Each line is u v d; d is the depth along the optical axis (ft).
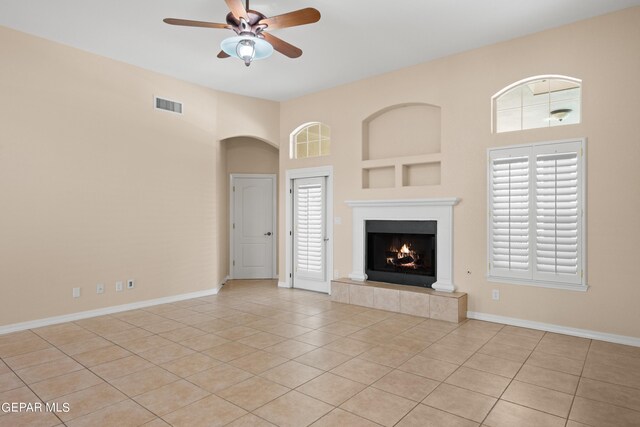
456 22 13.24
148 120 17.57
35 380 9.86
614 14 12.55
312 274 20.83
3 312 13.53
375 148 18.81
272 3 11.96
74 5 12.07
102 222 16.05
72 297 15.19
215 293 20.33
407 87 17.21
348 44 14.90
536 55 14.01
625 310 12.39
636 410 8.36
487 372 10.32
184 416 8.12
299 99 21.44
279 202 22.43
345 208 19.39
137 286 17.15
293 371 10.41
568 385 9.55
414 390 9.30
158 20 13.05
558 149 13.44
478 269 15.29
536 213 13.87
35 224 14.24
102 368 10.61
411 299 15.96
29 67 14.11
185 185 19.01
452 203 15.66
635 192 12.23
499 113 15.29
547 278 13.66
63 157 14.96
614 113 12.57
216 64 16.93
